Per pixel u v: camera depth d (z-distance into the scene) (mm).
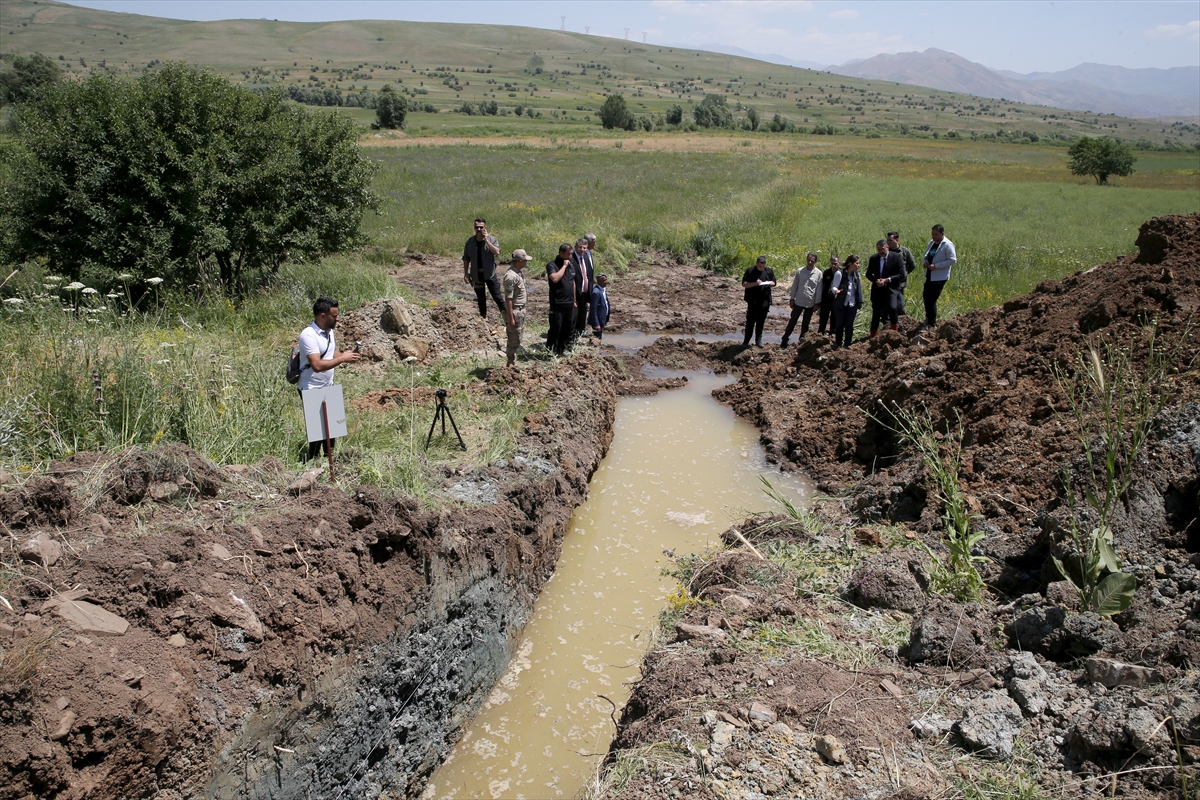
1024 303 10578
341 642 4469
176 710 3535
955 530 6340
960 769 3865
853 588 5809
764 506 8391
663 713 4488
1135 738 3688
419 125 88438
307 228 13352
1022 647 4836
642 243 22953
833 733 4137
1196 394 6695
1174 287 8492
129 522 4555
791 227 24219
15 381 6117
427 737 5082
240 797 3777
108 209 11312
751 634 5250
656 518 8062
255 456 6070
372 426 7109
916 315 14508
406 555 5203
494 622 5840
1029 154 80938
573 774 4918
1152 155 89562
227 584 4188
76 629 3582
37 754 3061
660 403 11633
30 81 55188
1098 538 5039
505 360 10383
